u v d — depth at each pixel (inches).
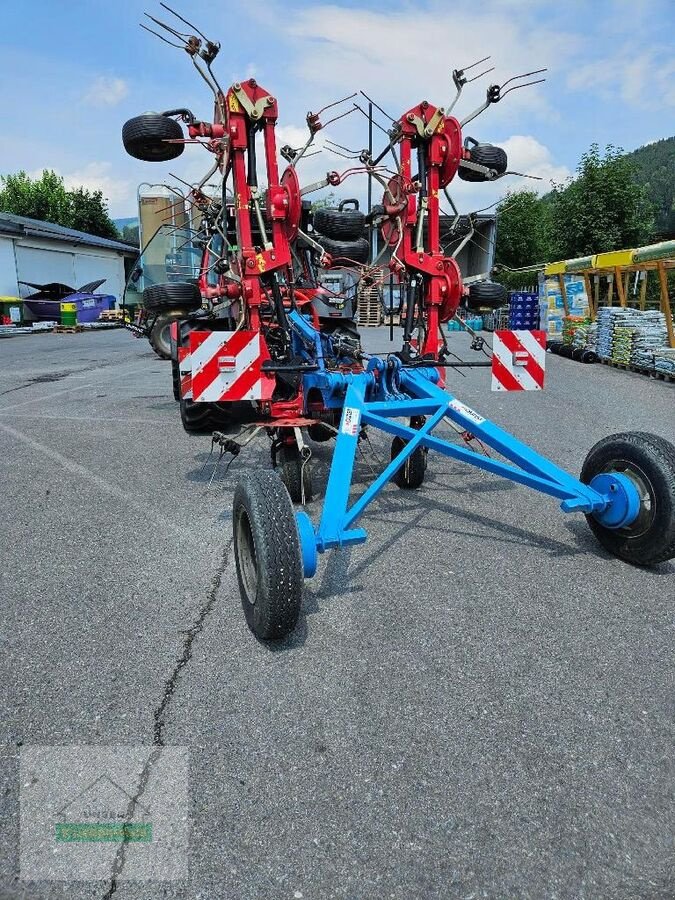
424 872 72.7
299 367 160.7
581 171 948.6
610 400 358.0
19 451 248.8
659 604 129.1
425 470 219.0
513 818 79.4
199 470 223.1
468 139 209.5
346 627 121.3
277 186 188.5
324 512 120.3
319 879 71.9
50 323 977.5
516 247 1248.8
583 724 95.3
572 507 135.2
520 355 173.3
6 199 1790.1
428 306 201.3
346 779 85.4
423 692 102.7
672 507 129.5
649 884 71.3
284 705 99.7
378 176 199.5
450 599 131.4
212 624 123.0
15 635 119.1
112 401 355.9
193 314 206.7
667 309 443.2
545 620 123.3
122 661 111.2
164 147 194.1
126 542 161.6
